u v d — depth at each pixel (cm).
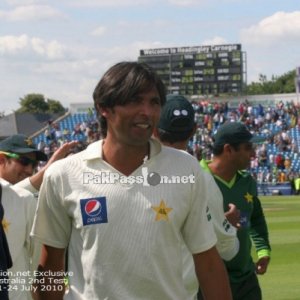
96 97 449
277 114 6203
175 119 601
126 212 437
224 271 471
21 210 588
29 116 8069
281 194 5050
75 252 452
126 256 436
